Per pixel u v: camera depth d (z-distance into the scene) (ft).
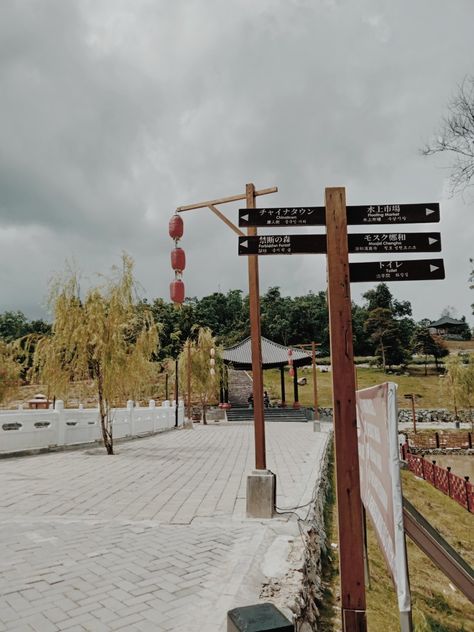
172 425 83.76
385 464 8.95
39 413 45.03
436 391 157.79
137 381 48.96
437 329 280.10
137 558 15.07
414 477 61.46
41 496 24.75
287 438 63.00
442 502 49.88
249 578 13.05
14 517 20.44
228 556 15.35
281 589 12.51
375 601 17.28
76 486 27.68
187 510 21.95
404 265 11.07
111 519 20.30
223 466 36.47
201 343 101.86
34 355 47.88
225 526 19.22
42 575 13.47
